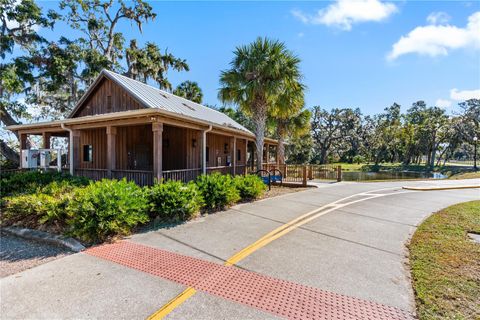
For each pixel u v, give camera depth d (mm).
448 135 32906
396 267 3270
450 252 3695
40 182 8180
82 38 18984
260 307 2398
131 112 7809
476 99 31141
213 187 6617
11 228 4914
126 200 4672
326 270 3188
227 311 2332
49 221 4848
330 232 4785
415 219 5777
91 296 2580
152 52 25031
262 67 10656
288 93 11594
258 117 11797
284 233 4715
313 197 8820
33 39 16703
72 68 17875
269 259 3533
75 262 3441
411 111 54031
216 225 5219
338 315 2277
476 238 4355
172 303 2459
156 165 7852
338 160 52000
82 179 8062
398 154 47750
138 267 3273
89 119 8766
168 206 5430
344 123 47812
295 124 17891
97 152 11742
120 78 10492
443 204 7664
